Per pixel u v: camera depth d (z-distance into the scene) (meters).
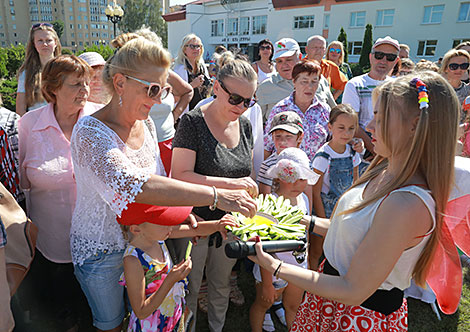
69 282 2.48
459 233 1.57
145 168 1.71
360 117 3.64
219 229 1.95
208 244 2.14
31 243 1.76
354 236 1.26
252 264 2.31
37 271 2.44
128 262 1.64
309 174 2.21
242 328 2.62
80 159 1.54
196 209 2.16
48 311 2.48
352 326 1.39
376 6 26.66
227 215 1.95
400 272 1.29
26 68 3.36
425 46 25.58
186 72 4.71
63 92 2.04
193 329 2.17
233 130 2.20
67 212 2.16
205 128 2.06
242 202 1.64
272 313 2.76
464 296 3.10
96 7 80.19
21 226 1.72
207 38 40.41
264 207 1.89
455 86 4.57
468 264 3.49
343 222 1.31
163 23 58.62
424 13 25.06
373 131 1.36
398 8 25.89
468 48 5.54
